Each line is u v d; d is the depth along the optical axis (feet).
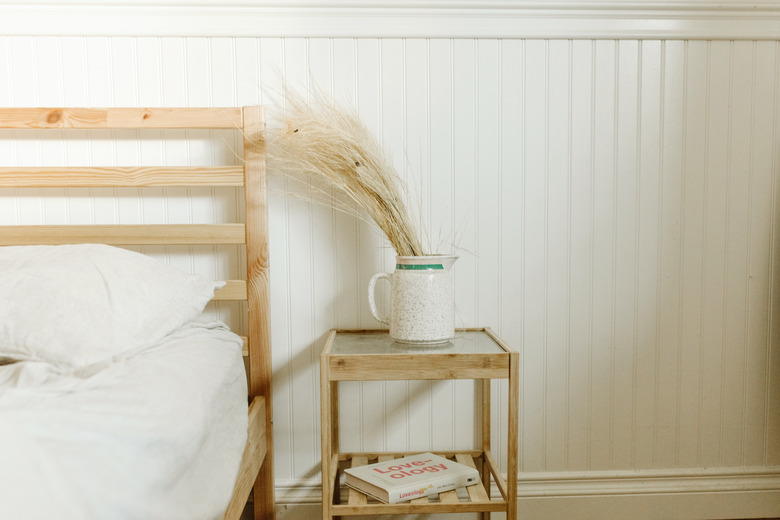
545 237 5.74
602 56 5.65
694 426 5.88
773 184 5.81
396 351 4.59
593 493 5.82
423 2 5.48
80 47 5.44
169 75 5.49
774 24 5.70
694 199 5.78
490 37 5.57
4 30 5.36
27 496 1.99
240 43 5.50
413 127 5.61
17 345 3.59
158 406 3.05
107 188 5.52
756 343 5.85
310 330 5.69
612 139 5.70
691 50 5.70
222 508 3.35
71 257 4.19
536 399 5.81
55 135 5.47
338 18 5.50
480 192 5.68
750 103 5.76
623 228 5.76
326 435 4.42
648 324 5.80
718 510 5.86
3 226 5.19
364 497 4.67
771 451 5.91
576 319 5.79
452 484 4.75
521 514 5.81
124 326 3.79
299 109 5.14
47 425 2.53
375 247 5.65
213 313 5.61
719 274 5.81
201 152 5.54
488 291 5.74
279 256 5.63
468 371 4.42
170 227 5.30
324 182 5.58
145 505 2.54
